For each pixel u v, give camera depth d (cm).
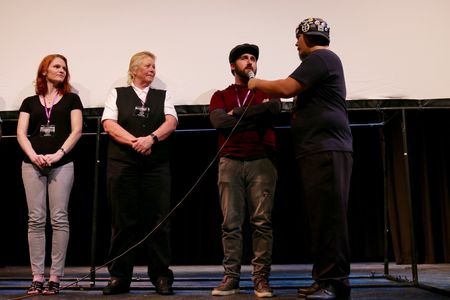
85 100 271
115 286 225
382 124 306
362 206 398
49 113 246
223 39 274
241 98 235
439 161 390
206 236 404
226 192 222
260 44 272
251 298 204
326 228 188
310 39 206
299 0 274
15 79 275
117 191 230
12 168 411
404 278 274
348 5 271
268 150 224
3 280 295
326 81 196
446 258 383
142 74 246
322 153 190
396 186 389
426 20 267
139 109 239
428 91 262
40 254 234
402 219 382
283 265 395
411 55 265
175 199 405
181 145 408
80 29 279
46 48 278
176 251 403
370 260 397
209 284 269
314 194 191
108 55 275
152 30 276
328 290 185
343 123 195
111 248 232
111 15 279
